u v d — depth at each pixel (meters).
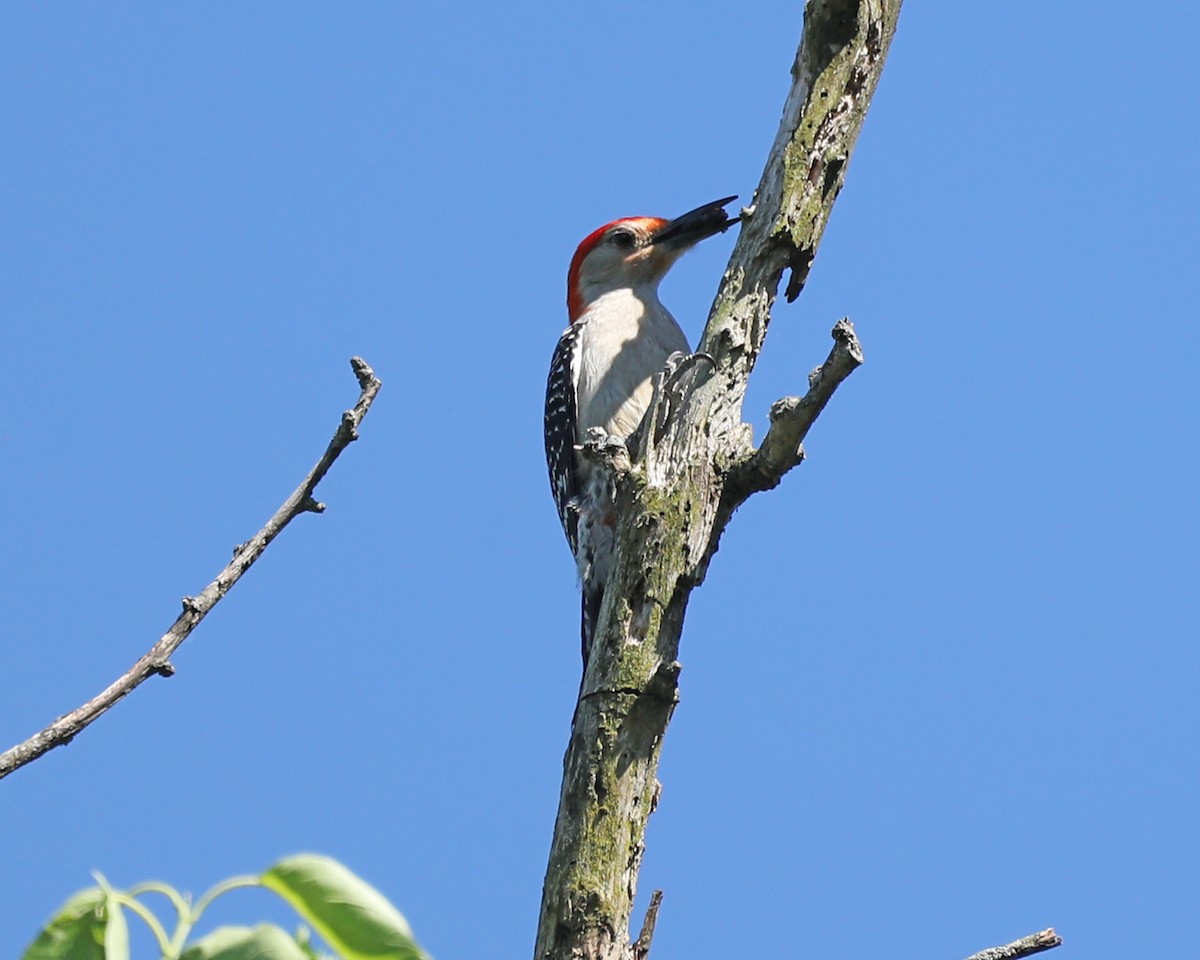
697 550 10.02
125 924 5.30
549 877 9.19
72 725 7.18
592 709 9.55
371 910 5.84
